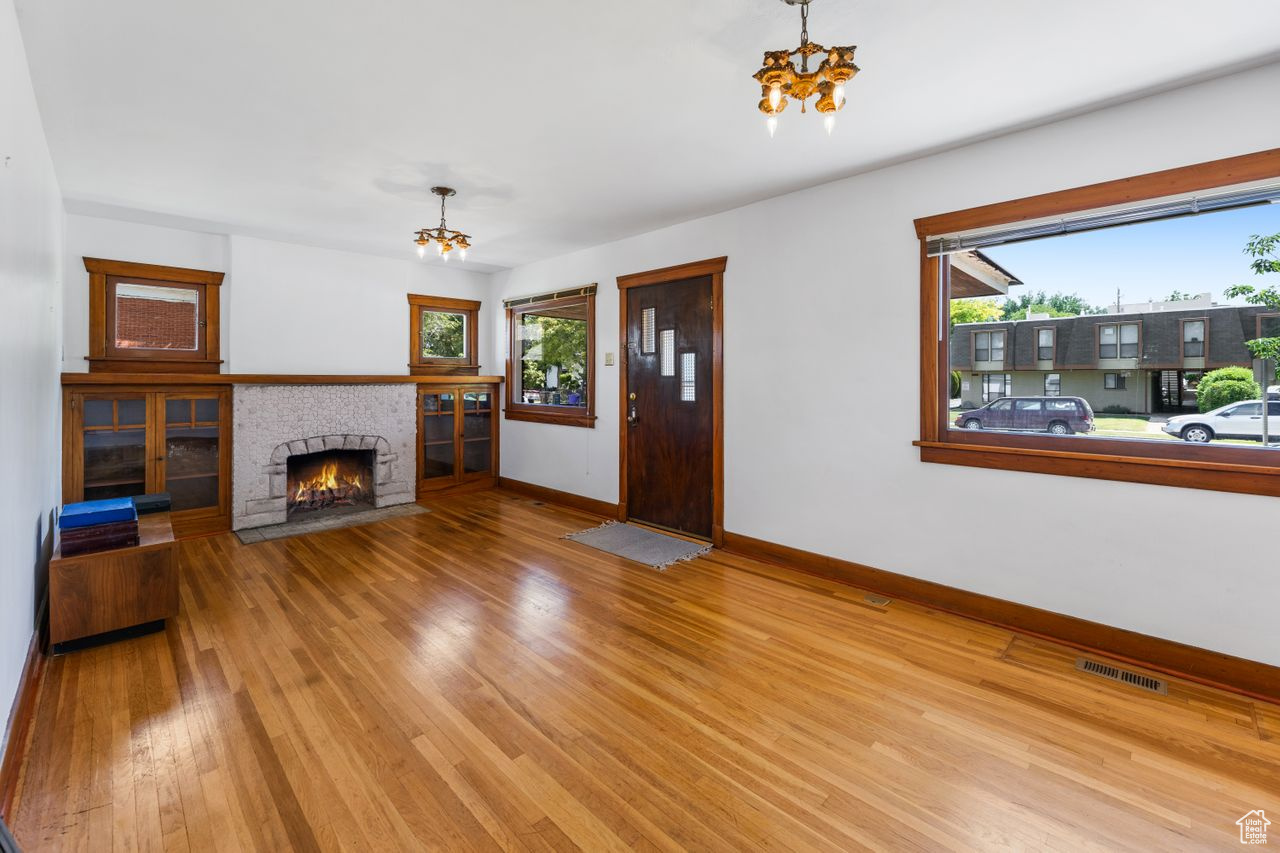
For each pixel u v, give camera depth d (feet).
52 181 10.53
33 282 8.23
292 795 5.73
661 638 9.30
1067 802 5.68
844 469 11.75
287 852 5.04
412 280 19.84
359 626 9.67
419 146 9.95
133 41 6.84
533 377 20.81
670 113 8.72
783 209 12.54
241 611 10.27
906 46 6.90
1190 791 5.83
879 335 11.09
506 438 21.62
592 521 16.89
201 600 10.78
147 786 5.82
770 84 5.79
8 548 6.33
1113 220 8.54
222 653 8.69
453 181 11.65
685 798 5.74
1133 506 8.51
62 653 8.59
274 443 16.28
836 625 9.80
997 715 7.16
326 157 10.41
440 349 20.93
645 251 15.87
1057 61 7.22
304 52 7.08
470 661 8.50
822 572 12.23
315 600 10.80
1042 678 8.05
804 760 6.32
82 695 7.47
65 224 13.47
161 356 15.02
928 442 10.47
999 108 8.48
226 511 15.65
